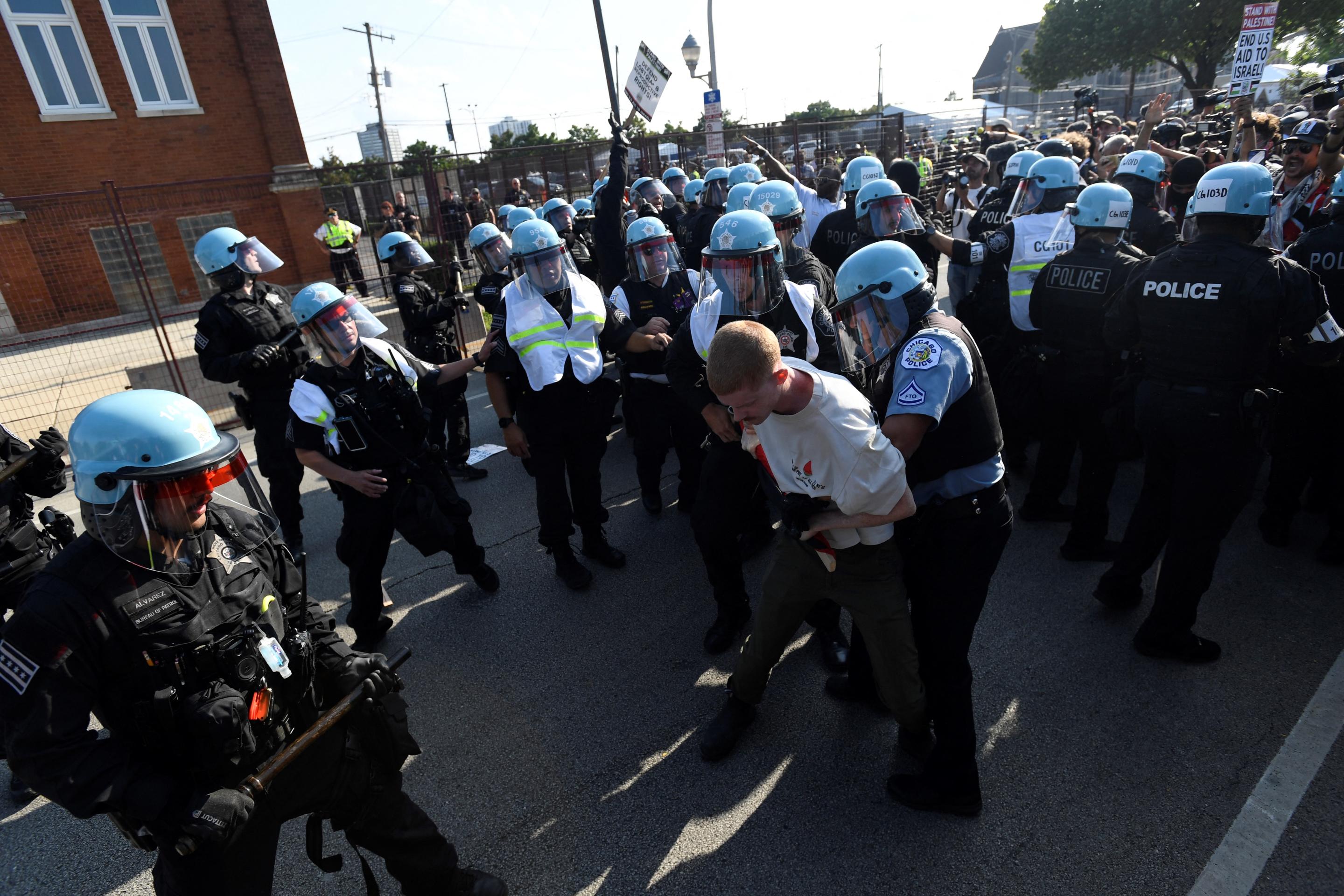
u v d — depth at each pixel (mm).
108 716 1497
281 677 1677
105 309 12266
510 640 3539
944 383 1972
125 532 1468
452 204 11453
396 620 3797
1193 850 2156
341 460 3148
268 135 13672
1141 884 2070
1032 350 3703
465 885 2094
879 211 4500
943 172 13531
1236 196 2566
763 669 2523
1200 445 2645
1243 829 2205
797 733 2771
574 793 2592
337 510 5316
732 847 2316
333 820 1869
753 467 3039
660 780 2617
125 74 12664
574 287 3719
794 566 2314
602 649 3404
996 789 2432
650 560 4164
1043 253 4078
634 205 7859
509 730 2932
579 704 3049
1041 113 27359
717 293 2855
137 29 12625
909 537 2236
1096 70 28547
